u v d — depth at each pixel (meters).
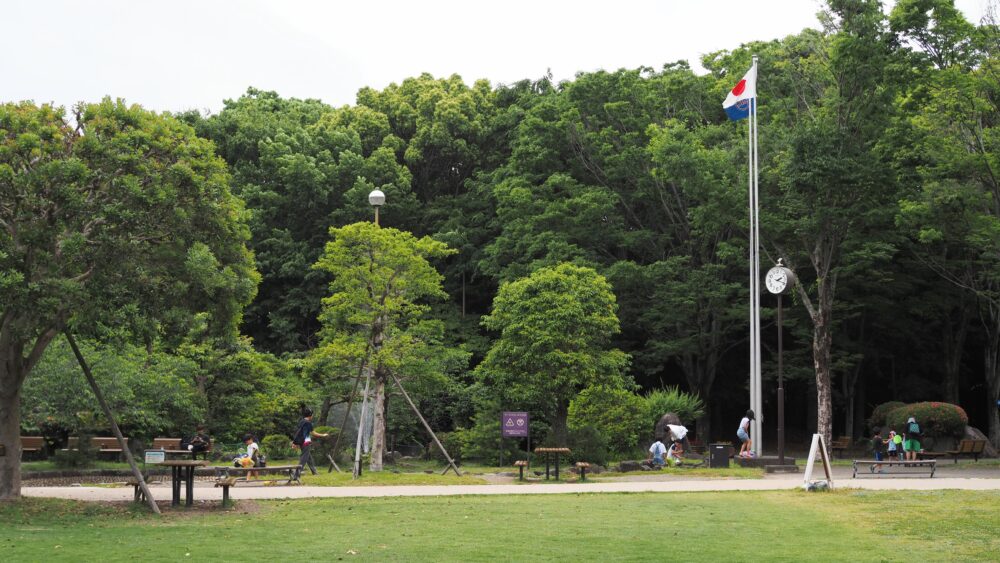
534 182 48.19
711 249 45.19
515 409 31.92
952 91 30.84
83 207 15.70
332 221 50.28
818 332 35.62
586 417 32.03
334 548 11.97
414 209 51.09
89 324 16.31
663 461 29.17
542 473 26.66
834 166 32.38
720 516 15.52
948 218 33.06
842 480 23.56
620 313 45.12
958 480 23.39
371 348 26.00
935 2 31.86
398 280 26.72
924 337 48.53
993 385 42.47
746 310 41.88
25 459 28.00
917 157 34.22
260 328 51.16
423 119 53.59
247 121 52.34
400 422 35.78
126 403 26.50
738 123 40.94
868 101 33.22
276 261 48.72
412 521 14.86
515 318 32.09
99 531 13.62
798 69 37.25
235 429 32.44
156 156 17.03
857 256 36.00
